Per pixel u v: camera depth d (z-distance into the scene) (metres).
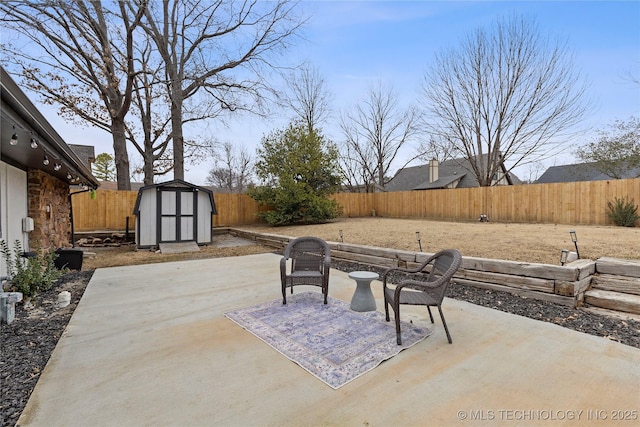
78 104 12.78
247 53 13.72
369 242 7.56
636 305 3.55
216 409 1.94
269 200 13.52
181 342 2.88
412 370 2.38
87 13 10.12
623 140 13.73
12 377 2.33
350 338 2.93
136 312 3.69
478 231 8.08
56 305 3.95
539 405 1.97
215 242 10.88
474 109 15.47
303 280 4.01
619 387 2.16
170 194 9.86
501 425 1.81
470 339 2.92
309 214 13.29
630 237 6.19
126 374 2.34
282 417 1.86
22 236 5.47
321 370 2.38
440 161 23.42
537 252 5.21
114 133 12.87
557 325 3.28
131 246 10.30
